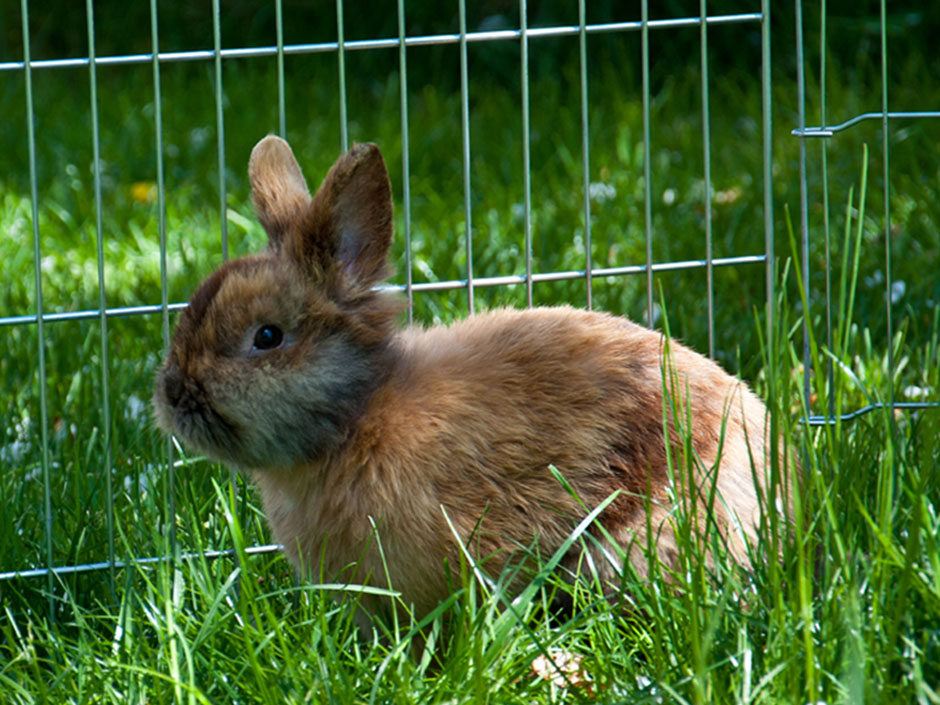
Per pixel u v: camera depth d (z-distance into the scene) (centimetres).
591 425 418
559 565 415
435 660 409
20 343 641
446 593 411
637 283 681
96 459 529
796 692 310
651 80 1039
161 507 472
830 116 873
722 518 413
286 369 407
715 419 428
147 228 789
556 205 773
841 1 1060
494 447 411
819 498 378
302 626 379
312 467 417
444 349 438
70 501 488
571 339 439
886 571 340
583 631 377
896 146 814
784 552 359
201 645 368
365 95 1048
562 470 412
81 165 894
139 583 441
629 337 445
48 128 958
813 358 371
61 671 378
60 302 686
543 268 698
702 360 450
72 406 582
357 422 415
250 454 411
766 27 480
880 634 327
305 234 421
